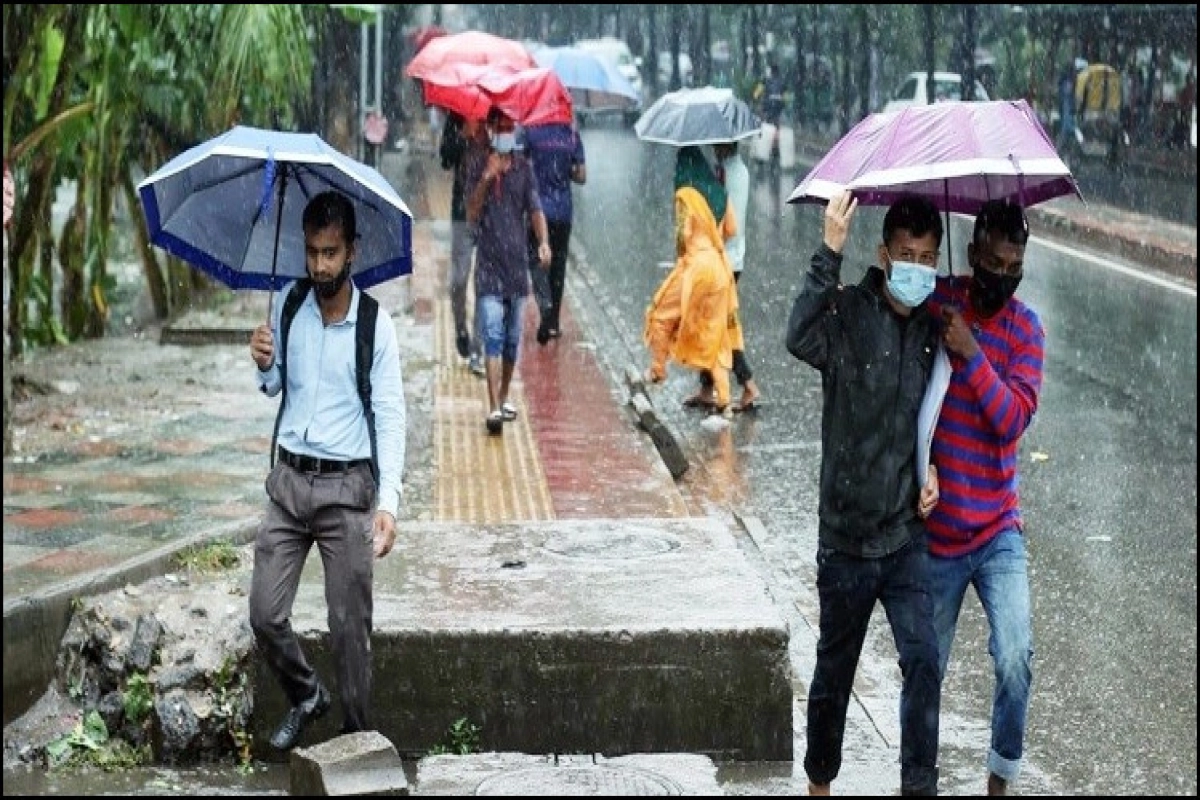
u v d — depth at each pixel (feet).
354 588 29.45
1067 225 118.83
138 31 63.36
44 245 66.90
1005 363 27.84
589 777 29.40
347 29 111.96
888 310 27.09
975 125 27.48
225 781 30.42
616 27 287.89
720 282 60.44
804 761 29.63
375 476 29.37
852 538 27.09
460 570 35.40
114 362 64.64
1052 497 51.88
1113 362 73.31
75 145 64.44
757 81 198.90
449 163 64.23
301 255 31.30
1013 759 27.86
